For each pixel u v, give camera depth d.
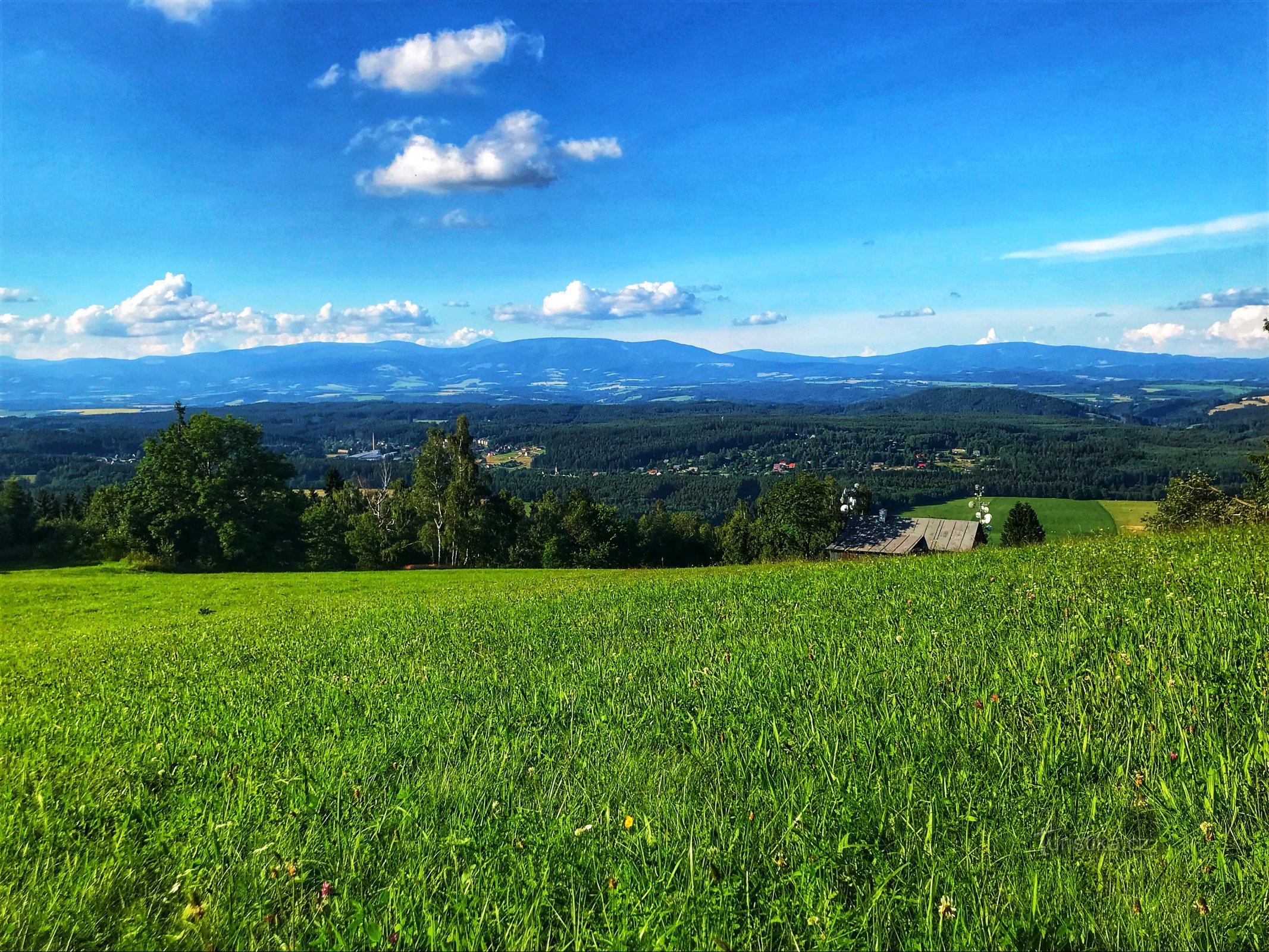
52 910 2.92
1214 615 5.59
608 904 2.74
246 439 55.62
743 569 33.16
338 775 4.35
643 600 12.32
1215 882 2.54
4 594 34.12
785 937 2.46
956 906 2.51
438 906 2.79
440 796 3.90
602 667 6.89
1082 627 5.86
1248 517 23.22
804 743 4.12
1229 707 3.83
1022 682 4.66
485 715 5.58
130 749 5.44
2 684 10.20
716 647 7.21
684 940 2.45
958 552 17.69
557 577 38.47
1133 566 9.22
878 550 51.47
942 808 3.25
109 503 60.91
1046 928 2.39
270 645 11.75
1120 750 3.57
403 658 8.93
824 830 3.11
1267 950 2.24
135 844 3.64
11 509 64.75
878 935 2.43
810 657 6.13
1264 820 2.82
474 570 49.66
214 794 4.24
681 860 2.95
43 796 4.38
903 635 6.48
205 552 53.94
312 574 47.62
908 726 4.20
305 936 2.72
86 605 29.23
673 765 4.09
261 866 3.22
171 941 2.72
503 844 3.23
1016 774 3.50
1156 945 2.28
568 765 4.21
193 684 8.59
